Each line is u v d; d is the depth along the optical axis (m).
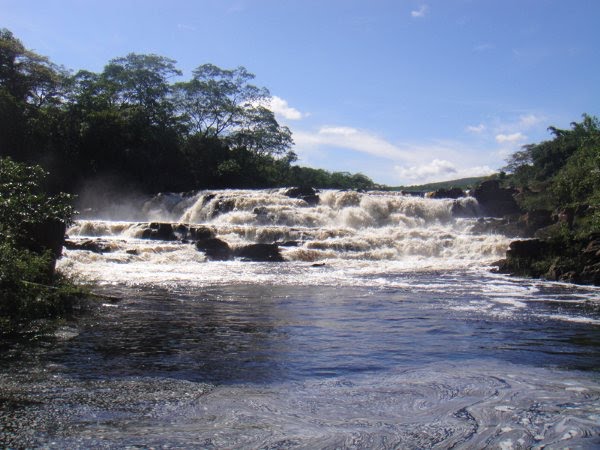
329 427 5.27
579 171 34.38
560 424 5.37
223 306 12.52
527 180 74.69
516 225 33.88
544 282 18.17
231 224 34.97
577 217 30.91
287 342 8.91
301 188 43.66
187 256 24.44
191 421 5.38
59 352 7.96
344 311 12.09
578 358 8.00
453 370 7.30
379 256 26.69
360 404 5.92
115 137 54.53
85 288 12.81
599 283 17.55
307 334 9.55
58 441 4.84
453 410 5.74
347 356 8.02
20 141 49.19
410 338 9.32
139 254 24.14
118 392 6.21
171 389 6.34
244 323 10.49
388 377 6.96
